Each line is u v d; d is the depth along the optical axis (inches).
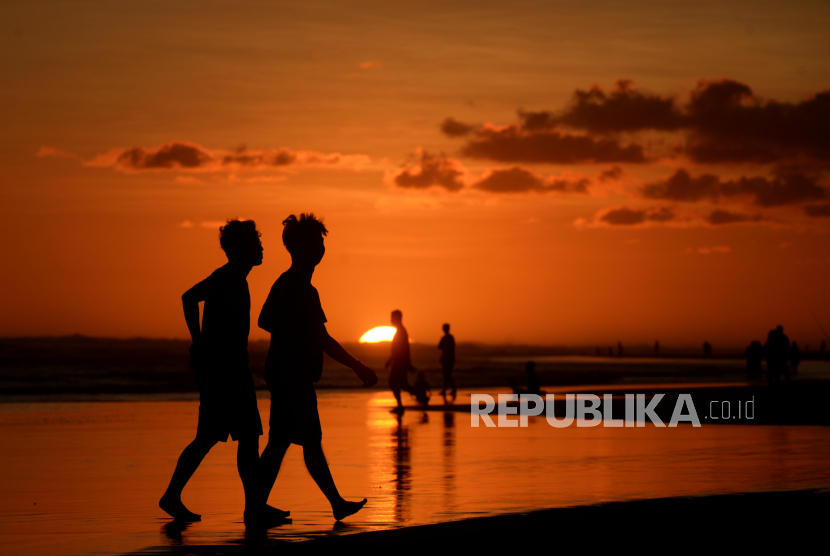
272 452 515.8
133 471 740.0
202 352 524.1
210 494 617.6
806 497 535.8
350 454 867.4
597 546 409.7
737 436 1040.2
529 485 641.0
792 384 2468.0
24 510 548.4
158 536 462.9
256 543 438.9
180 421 1301.7
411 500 574.9
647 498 569.3
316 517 519.2
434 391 2364.7
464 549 406.9
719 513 483.8
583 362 7869.1
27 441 999.0
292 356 517.3
